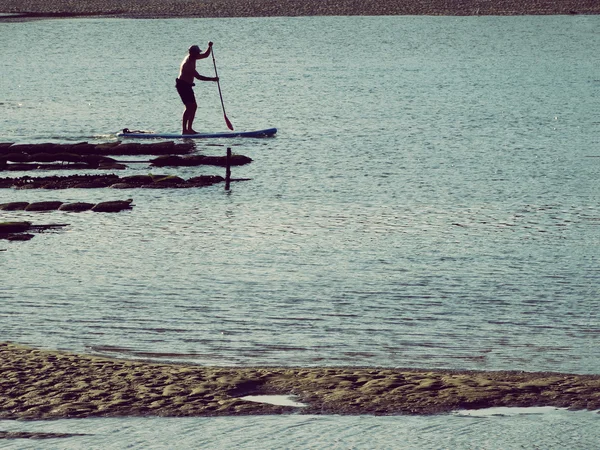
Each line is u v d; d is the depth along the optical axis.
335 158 64.69
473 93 97.69
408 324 32.72
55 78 116.06
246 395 26.09
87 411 24.97
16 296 36.25
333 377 27.19
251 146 69.56
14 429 24.05
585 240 44.00
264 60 134.88
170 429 24.03
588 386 26.42
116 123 81.25
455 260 40.88
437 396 25.78
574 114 82.25
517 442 23.23
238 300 35.53
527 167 60.91
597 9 194.88
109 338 31.36
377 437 23.50
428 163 62.59
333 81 110.00
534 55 135.25
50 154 65.00
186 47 152.00
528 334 31.61
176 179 57.56
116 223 48.31
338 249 42.88
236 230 46.62
